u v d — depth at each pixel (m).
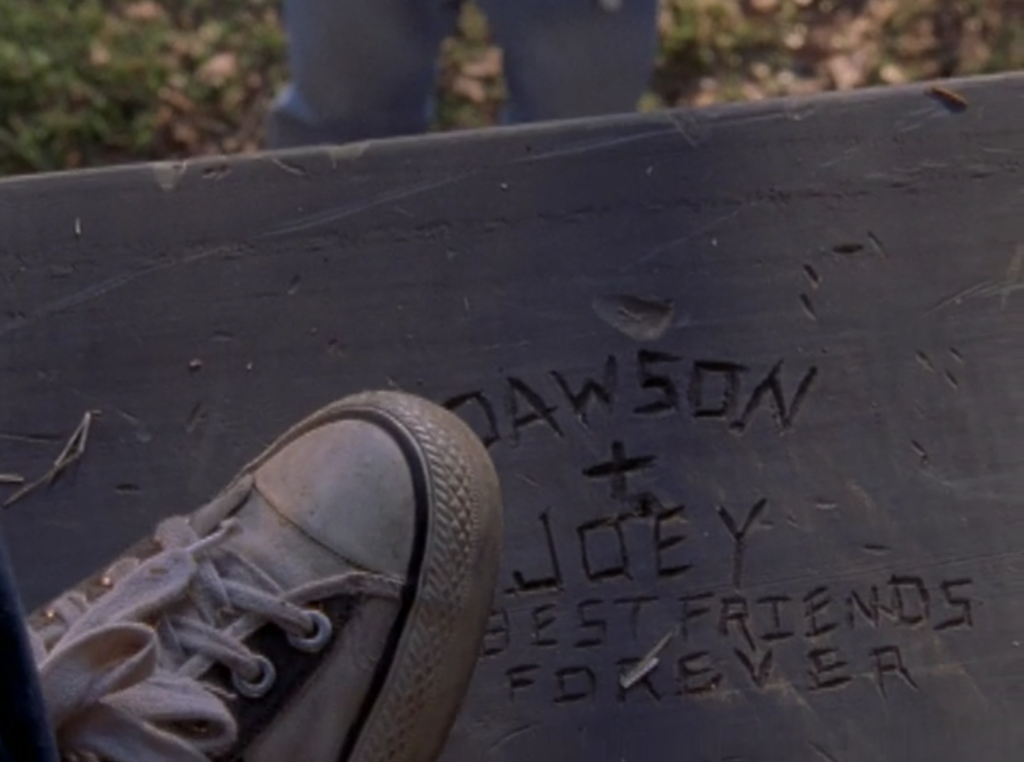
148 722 1.43
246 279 1.76
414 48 2.04
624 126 1.80
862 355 1.79
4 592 1.19
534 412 1.76
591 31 1.95
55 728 1.38
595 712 1.72
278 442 1.62
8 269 1.75
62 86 2.65
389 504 1.52
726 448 1.77
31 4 2.71
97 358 1.75
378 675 1.52
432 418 1.57
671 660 1.74
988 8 2.81
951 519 1.78
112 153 2.63
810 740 1.74
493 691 1.72
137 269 1.76
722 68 2.76
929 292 1.80
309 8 1.99
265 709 1.50
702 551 1.75
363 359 1.76
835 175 1.81
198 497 1.74
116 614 1.46
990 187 1.82
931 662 1.76
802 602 1.76
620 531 1.75
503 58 2.08
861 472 1.78
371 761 1.53
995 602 1.77
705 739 1.73
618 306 1.78
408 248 1.78
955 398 1.79
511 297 1.77
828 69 2.77
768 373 1.78
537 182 1.79
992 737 1.76
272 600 1.50
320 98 2.11
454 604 1.53
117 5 2.74
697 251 1.79
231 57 2.72
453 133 1.80
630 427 1.76
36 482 1.73
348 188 1.78
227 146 2.66
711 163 1.80
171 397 1.75
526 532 1.74
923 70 2.77
